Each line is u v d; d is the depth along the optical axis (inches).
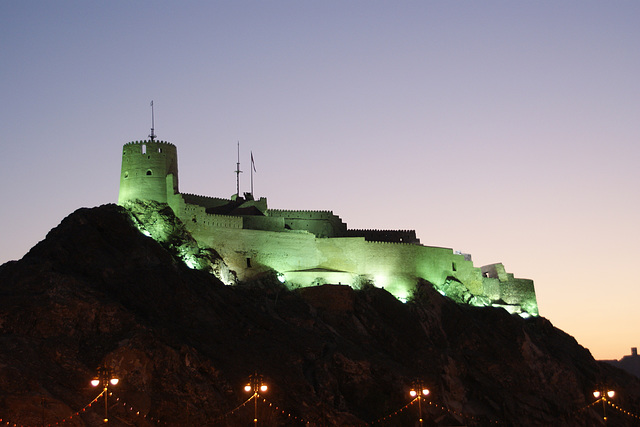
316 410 4884.4
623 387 6860.2
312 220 7470.5
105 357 4512.8
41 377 4308.6
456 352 6289.4
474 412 5866.1
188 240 6117.1
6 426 3880.4
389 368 5580.7
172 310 5231.3
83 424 4037.9
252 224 6752.0
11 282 4990.2
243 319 5452.8
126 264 5442.9
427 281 7057.1
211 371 4758.9
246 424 4574.3
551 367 6545.3
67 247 5398.6
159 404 4419.3
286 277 6451.8
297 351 5369.1
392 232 7815.0
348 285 6338.6
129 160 6456.7
